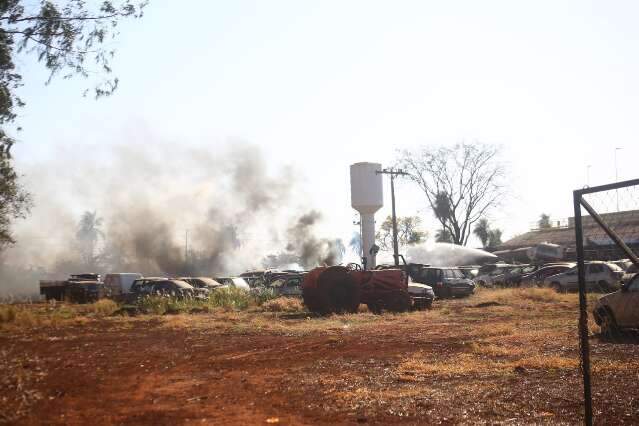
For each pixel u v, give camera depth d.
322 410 7.77
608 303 15.12
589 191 6.42
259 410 7.77
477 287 42.59
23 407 7.88
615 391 8.70
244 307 29.38
